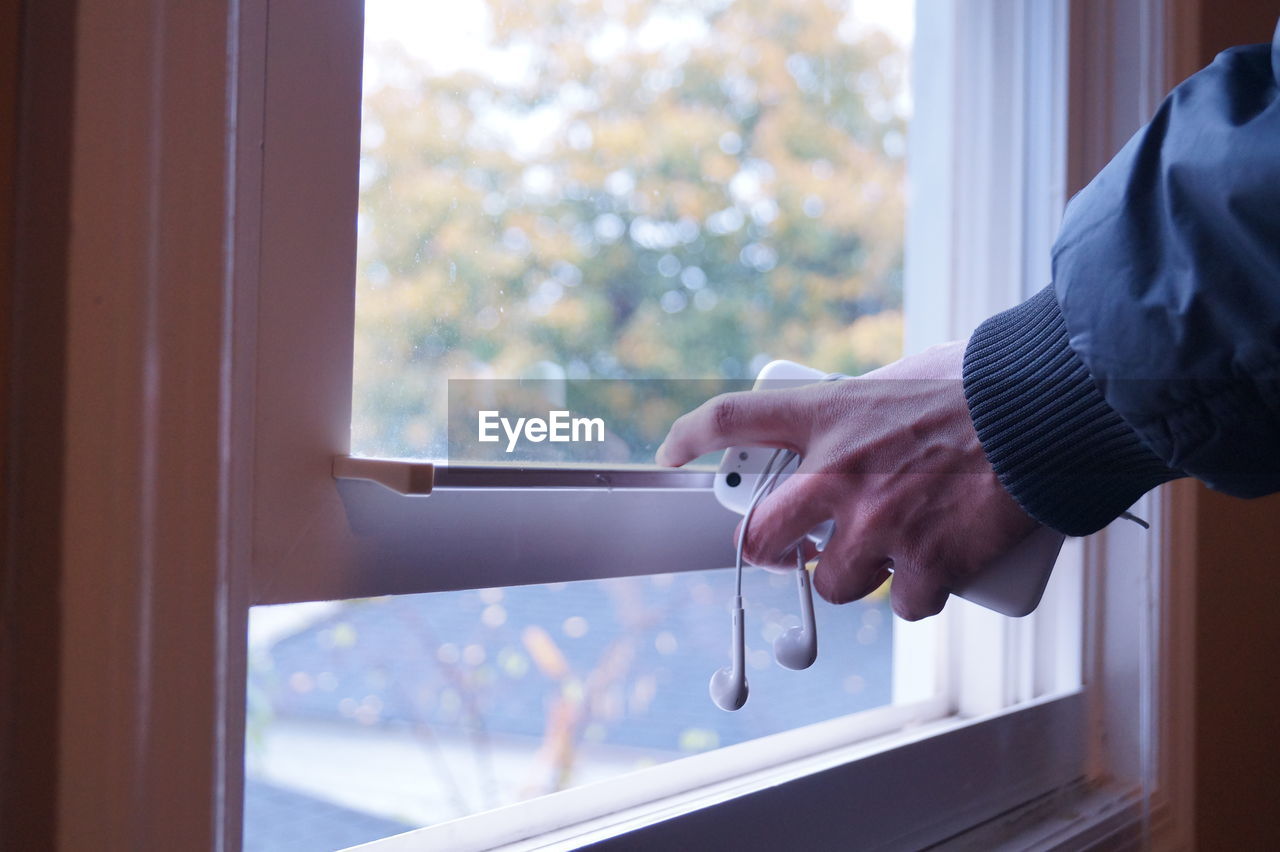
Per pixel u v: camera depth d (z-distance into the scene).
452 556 0.48
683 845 0.52
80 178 0.30
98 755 0.30
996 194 0.89
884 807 0.65
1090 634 0.86
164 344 0.32
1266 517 1.06
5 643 0.30
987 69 0.90
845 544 0.54
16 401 0.30
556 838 0.53
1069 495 0.51
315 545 0.42
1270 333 0.41
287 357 0.41
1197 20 0.88
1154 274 0.45
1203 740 0.92
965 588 0.55
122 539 0.31
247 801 0.53
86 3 0.30
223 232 0.34
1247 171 0.41
